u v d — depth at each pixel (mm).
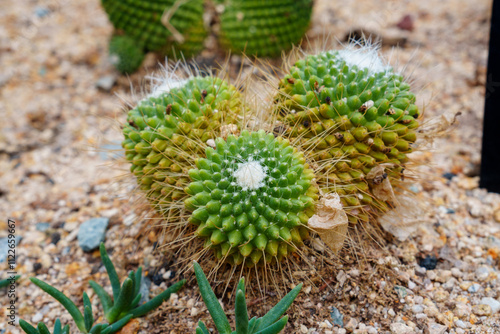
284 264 415
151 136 409
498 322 409
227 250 378
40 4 825
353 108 400
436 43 678
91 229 488
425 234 464
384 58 443
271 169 379
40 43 743
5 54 726
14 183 565
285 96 420
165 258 453
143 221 470
